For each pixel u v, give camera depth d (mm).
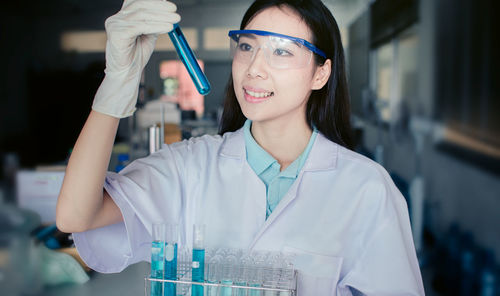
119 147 3352
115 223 1012
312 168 1102
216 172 1134
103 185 943
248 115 1019
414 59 4719
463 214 3854
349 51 6387
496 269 3510
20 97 7852
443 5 4086
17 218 1985
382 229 1043
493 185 3613
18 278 1521
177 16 833
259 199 1090
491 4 3578
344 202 1071
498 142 3598
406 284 1019
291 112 1097
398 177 4656
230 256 899
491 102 3615
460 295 3434
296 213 1074
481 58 3750
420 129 4461
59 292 1390
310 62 1013
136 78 854
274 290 831
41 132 7785
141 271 1562
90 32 8172
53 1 8000
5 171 5809
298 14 1009
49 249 1617
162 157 1152
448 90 4074
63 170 2197
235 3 8648
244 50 998
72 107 7887
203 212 1109
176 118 3598
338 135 1196
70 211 854
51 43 8055
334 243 1046
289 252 1046
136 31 802
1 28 7758
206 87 947
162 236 882
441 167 4152
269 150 1143
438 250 3891
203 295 867
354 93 6145
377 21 5684
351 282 1063
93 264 1021
